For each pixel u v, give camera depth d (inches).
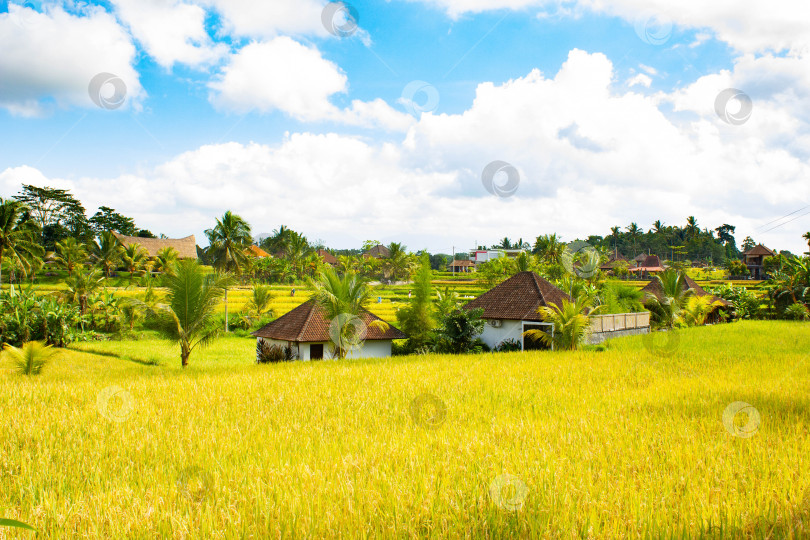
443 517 175.9
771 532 165.5
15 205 1781.5
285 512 181.9
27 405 403.2
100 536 168.7
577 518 178.2
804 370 582.6
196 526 176.9
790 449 259.6
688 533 167.6
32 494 207.3
